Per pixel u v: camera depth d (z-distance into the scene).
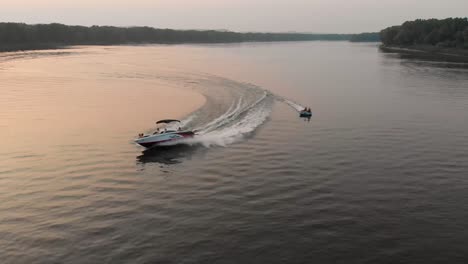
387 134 49.72
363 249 24.30
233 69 124.56
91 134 49.03
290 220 27.81
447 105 68.19
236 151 42.94
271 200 31.00
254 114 59.81
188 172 37.09
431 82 97.88
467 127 53.19
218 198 31.44
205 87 86.00
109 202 30.83
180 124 53.28
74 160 40.06
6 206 30.16
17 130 50.34
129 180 35.19
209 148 43.94
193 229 26.64
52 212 29.22
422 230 26.50
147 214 28.81
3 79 96.12
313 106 67.62
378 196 31.77
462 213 28.89
